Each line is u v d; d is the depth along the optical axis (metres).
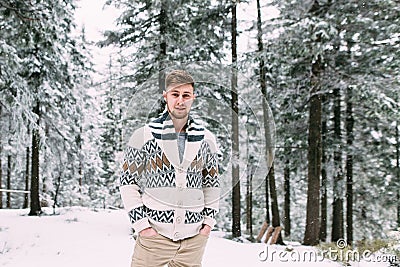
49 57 16.25
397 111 11.87
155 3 12.09
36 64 15.80
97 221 14.49
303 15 11.56
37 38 11.17
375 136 15.12
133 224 2.67
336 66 13.15
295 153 15.91
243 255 7.89
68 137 18.64
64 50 16.73
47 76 16.56
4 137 12.29
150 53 12.64
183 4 12.17
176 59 12.08
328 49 12.06
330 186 15.38
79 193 27.08
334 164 15.18
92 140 28.66
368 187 15.83
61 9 14.59
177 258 2.78
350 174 15.23
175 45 12.51
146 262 2.78
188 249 2.76
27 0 9.94
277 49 12.09
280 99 13.95
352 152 14.69
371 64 12.75
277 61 12.82
